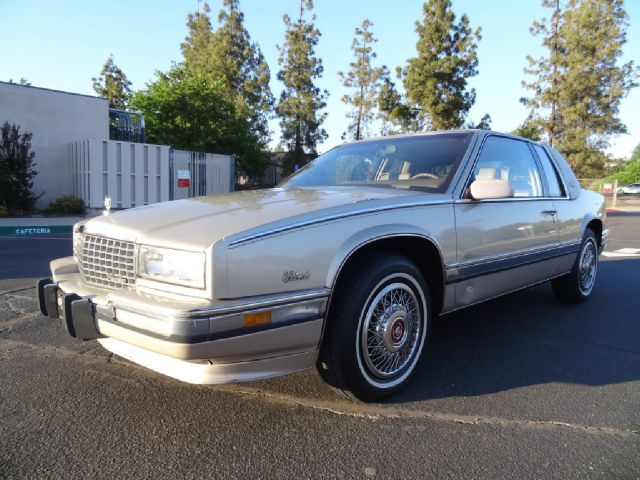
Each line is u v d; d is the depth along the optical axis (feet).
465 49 113.39
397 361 9.65
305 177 13.44
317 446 7.78
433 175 11.39
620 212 79.92
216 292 7.23
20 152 52.80
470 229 10.84
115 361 11.20
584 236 16.47
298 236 7.97
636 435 8.23
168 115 89.30
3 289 18.13
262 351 7.66
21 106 56.65
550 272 14.55
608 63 126.31
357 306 8.55
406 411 9.04
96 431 8.15
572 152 129.80
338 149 14.46
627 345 12.93
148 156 59.06
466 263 10.75
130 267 8.25
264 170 113.19
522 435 8.20
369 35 141.38
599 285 20.72
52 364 11.00
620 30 123.95
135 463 7.24
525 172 13.78
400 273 9.35
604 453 7.66
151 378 10.28
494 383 10.37
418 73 113.80
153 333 7.27
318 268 8.10
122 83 180.96
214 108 92.89
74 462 7.24
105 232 8.80
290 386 10.03
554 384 10.35
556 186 15.23
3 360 11.21
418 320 9.96
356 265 8.90
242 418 8.66
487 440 8.02
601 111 128.47
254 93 130.52
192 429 8.25
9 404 9.07
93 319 8.27
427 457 7.51
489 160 12.24
